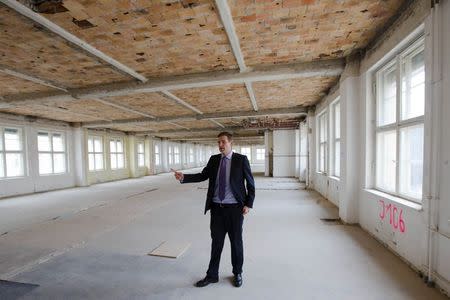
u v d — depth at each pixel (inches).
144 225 160.2
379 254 108.1
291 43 125.6
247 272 94.2
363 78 138.8
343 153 154.9
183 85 171.0
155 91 192.4
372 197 129.6
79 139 376.2
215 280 86.9
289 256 107.7
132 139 519.2
